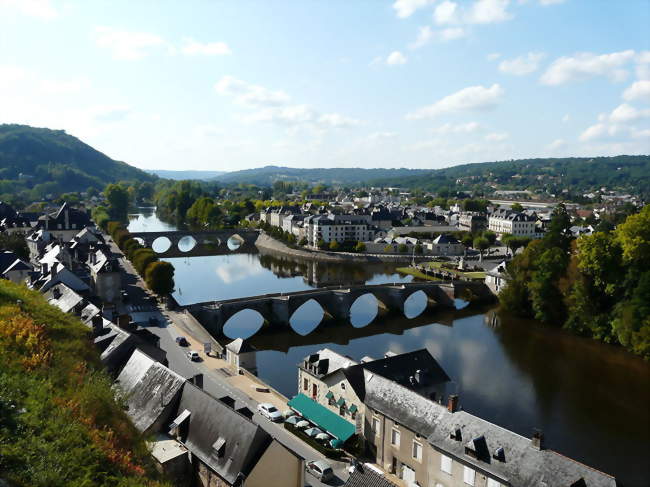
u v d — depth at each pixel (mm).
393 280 186000
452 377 98625
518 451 48188
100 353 62844
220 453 45250
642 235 114188
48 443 31719
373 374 67875
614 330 116312
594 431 78375
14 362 41688
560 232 158500
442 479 53062
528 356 111312
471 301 159750
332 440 64750
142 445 42156
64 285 92188
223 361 90312
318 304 151250
